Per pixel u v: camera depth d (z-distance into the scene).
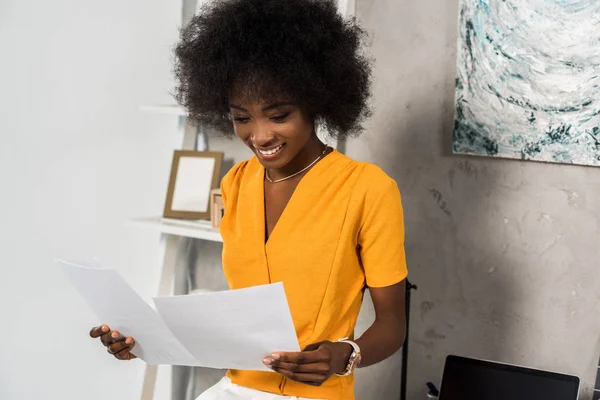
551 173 1.93
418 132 2.14
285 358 1.37
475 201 2.06
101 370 3.37
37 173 3.43
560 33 1.84
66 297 3.43
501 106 1.96
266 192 1.70
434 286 2.16
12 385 3.49
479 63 1.98
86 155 3.36
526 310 2.01
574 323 1.93
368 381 2.31
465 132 2.03
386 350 1.60
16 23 3.40
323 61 1.58
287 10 1.53
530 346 2.01
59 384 3.45
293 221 1.62
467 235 2.08
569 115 1.86
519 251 2.00
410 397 2.23
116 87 3.27
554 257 1.95
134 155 3.28
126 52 3.23
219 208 2.34
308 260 1.61
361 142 2.25
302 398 1.62
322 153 1.68
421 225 2.17
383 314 1.64
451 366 1.99
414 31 2.12
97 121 3.32
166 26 3.14
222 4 1.61
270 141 1.56
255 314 1.33
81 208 3.38
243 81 1.52
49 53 3.36
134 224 2.49
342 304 1.65
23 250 3.48
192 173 2.54
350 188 1.61
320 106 1.59
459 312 2.12
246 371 1.69
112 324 1.59
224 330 1.38
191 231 2.34
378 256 1.62
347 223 1.60
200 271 2.74
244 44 1.52
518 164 1.98
